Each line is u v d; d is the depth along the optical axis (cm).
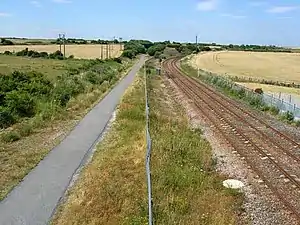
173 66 11262
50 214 1223
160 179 1498
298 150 2220
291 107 3394
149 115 2828
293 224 1291
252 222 1297
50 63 9319
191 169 1683
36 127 2438
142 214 1210
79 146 2038
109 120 2783
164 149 1920
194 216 1265
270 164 1930
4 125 2477
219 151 2162
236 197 1491
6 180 1491
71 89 3847
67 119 2759
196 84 6206
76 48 16062
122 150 1914
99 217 1184
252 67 11175
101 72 6300
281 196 1511
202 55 15488
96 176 1527
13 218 1187
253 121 3073
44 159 1788
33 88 3416
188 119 3156
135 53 16938
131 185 1438
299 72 10156
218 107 3766
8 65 8238
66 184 1476
